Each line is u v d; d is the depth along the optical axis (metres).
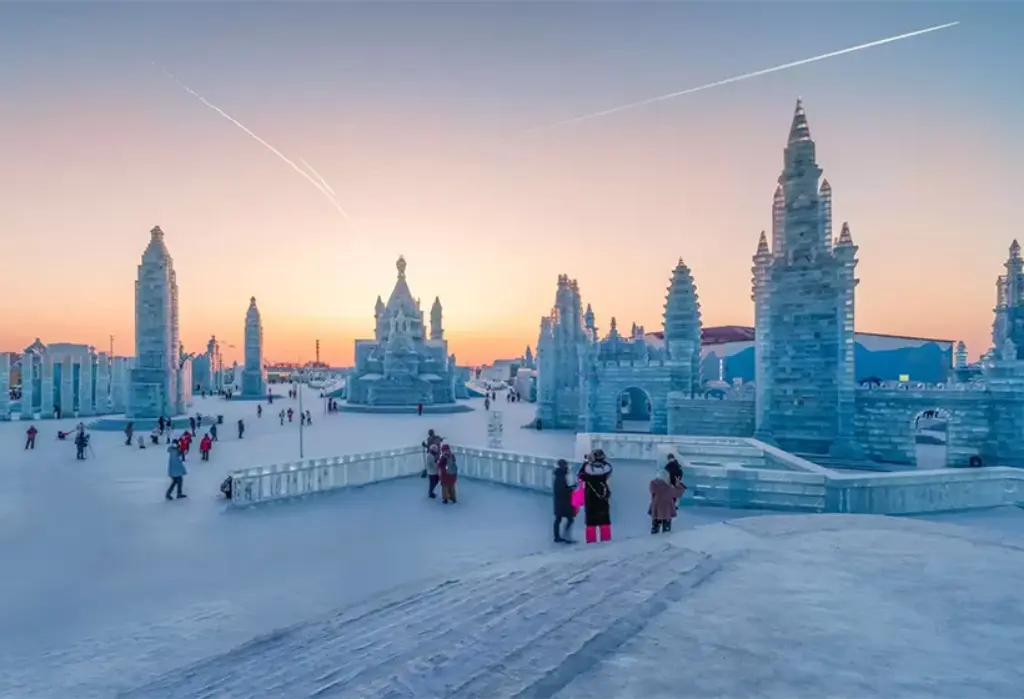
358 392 91.06
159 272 54.59
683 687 4.57
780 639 5.58
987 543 9.77
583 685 4.62
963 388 28.81
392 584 10.58
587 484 12.79
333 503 17.77
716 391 45.88
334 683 5.27
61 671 7.45
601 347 55.59
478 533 14.20
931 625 5.95
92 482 22.95
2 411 64.75
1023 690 4.49
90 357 71.00
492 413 32.47
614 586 7.60
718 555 9.02
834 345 30.45
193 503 18.20
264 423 57.72
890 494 15.21
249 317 108.38
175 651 8.03
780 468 20.56
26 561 12.20
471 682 4.74
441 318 120.75
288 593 10.23
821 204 31.48
